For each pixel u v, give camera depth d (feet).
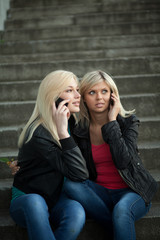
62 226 4.99
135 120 6.23
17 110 9.60
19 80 11.66
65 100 5.82
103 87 6.15
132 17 15.08
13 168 6.07
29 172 5.76
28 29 14.40
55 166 5.56
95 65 11.51
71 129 6.61
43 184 5.63
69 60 12.25
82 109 6.48
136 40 13.23
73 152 5.53
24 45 13.34
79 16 15.30
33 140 5.59
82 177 5.56
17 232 6.08
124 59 11.44
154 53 12.67
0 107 9.56
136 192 5.75
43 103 5.80
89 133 6.40
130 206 5.30
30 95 10.66
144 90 10.68
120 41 13.25
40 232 4.77
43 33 14.40
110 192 6.00
